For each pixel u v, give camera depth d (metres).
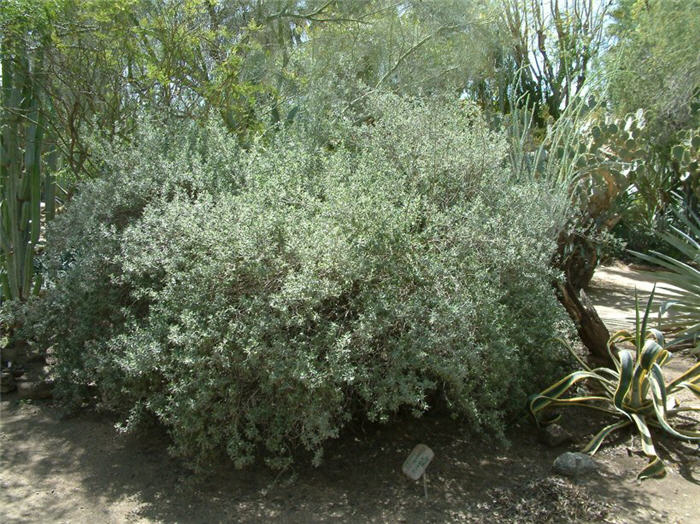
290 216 3.12
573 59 10.57
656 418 3.68
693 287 5.43
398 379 2.88
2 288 4.84
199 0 5.08
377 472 3.16
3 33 4.43
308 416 2.87
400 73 7.30
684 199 9.70
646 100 7.84
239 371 2.93
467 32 7.60
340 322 3.00
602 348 4.49
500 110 7.82
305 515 2.77
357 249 3.05
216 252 3.02
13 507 2.78
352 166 3.94
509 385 3.46
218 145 4.15
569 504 2.89
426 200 3.49
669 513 2.84
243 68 5.75
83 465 3.17
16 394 4.02
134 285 3.41
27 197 4.78
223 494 2.93
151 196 3.84
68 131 5.16
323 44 6.79
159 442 3.42
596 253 7.21
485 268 3.36
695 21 7.75
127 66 5.18
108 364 3.29
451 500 2.93
